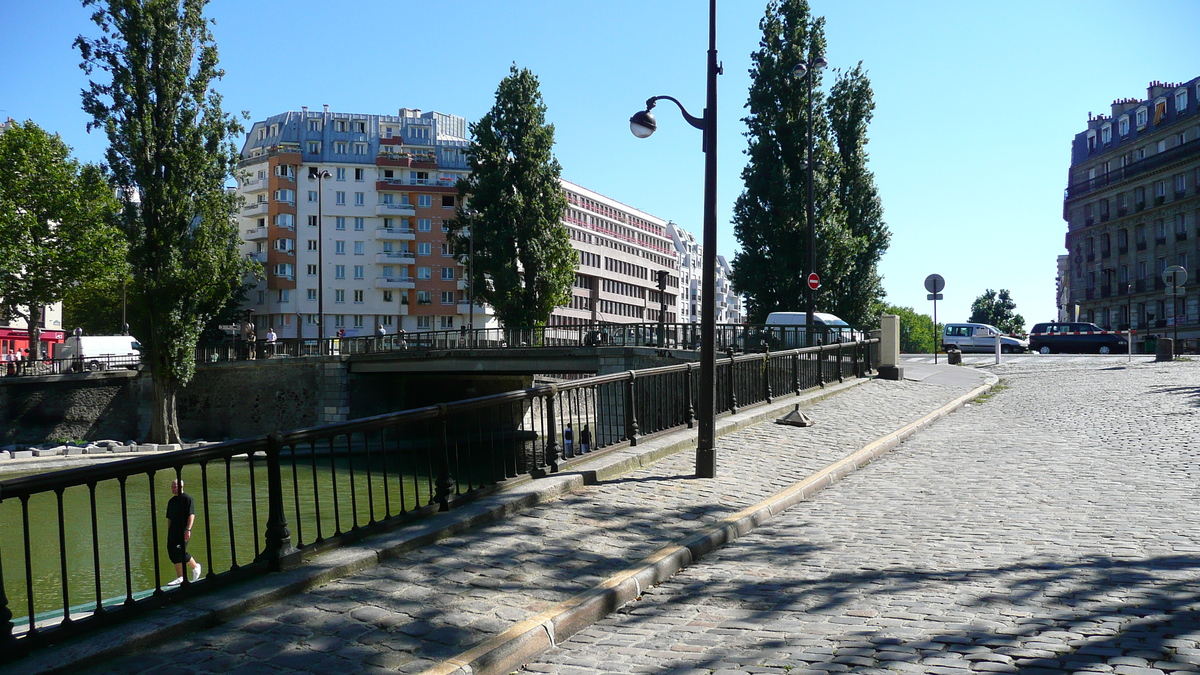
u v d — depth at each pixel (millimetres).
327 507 22922
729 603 6184
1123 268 65938
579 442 10961
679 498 9461
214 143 41281
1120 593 5727
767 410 16312
